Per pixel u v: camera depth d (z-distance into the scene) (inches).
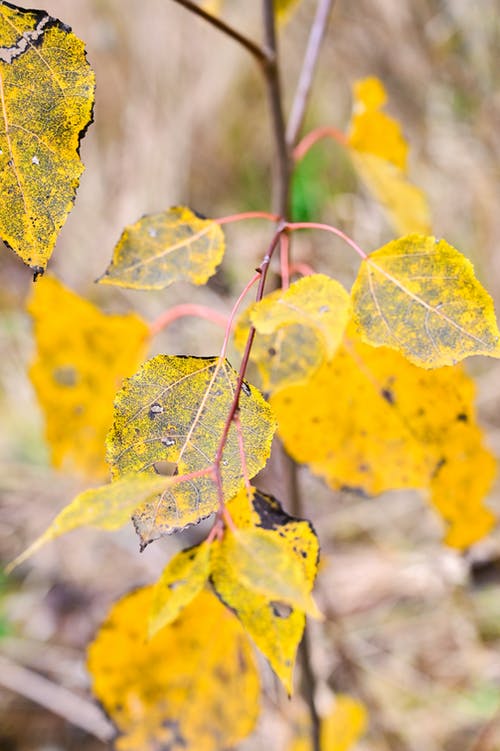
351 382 19.4
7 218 14.6
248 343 15.9
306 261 41.8
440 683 35.8
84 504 14.5
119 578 43.1
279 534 16.0
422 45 43.4
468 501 20.2
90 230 52.2
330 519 42.3
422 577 38.9
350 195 44.5
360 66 46.3
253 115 58.1
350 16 44.3
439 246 16.4
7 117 14.5
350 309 16.6
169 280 17.9
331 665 34.4
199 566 15.2
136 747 20.2
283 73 57.4
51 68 14.5
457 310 16.2
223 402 15.8
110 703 20.1
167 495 15.5
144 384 15.7
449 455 19.9
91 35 53.7
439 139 45.2
